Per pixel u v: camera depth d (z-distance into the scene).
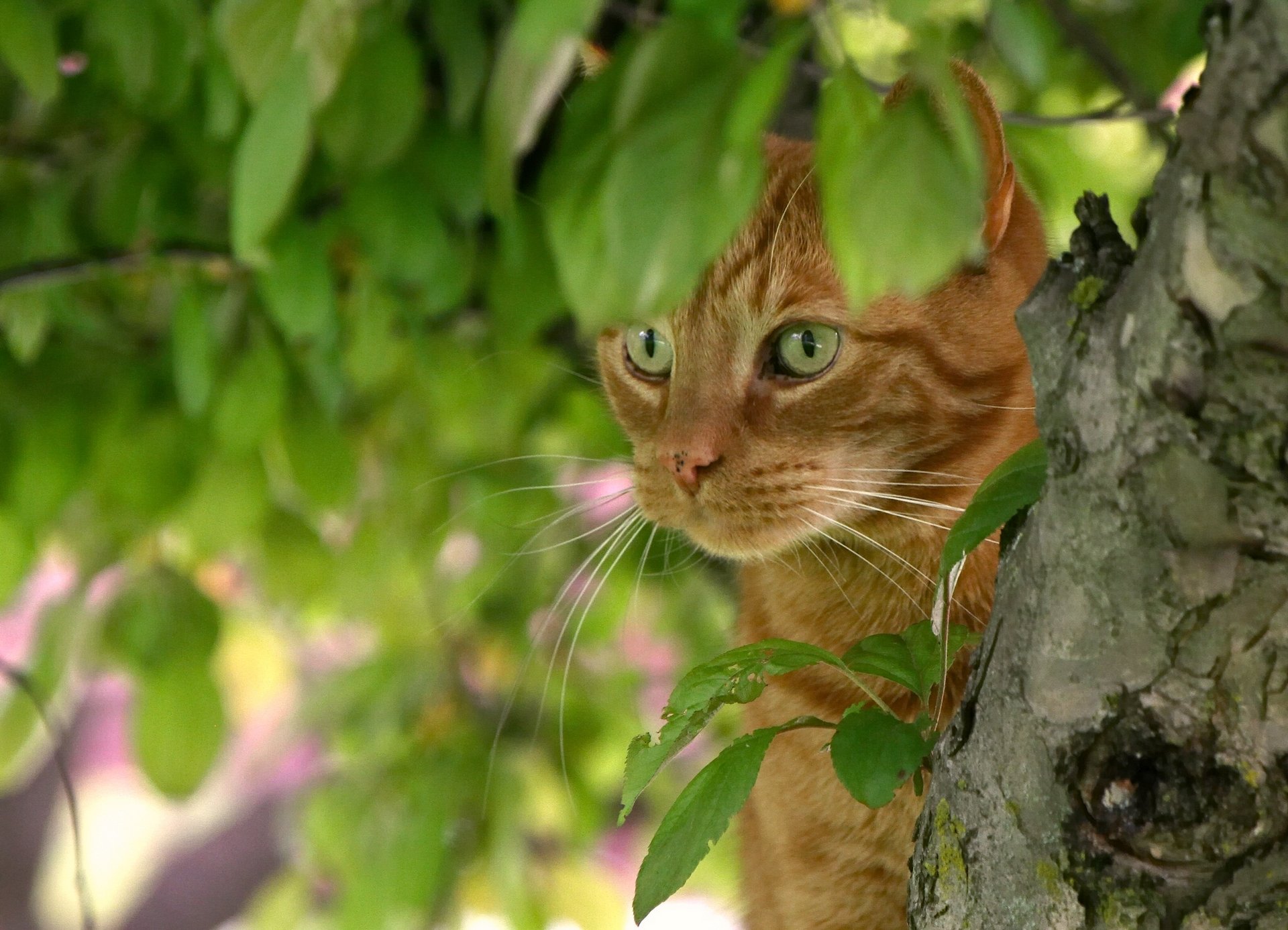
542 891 4.36
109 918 10.64
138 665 3.70
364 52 2.60
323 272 2.94
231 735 4.46
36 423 3.53
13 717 3.86
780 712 2.71
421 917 3.90
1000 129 2.33
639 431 2.94
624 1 3.18
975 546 1.57
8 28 2.59
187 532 3.79
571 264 1.61
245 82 1.87
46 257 3.30
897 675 1.76
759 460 2.60
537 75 1.52
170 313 3.71
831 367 2.57
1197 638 1.40
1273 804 1.43
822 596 2.77
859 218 1.37
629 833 6.20
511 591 4.49
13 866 7.62
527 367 3.87
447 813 3.99
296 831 4.70
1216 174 1.22
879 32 3.42
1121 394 1.35
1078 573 1.43
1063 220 3.46
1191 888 1.47
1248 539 1.33
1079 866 1.52
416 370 3.84
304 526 4.08
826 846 2.65
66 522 4.06
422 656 4.43
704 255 1.49
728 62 1.54
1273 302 1.22
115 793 12.70
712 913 3.98
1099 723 1.48
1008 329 2.57
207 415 3.57
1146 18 3.75
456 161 3.05
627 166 1.50
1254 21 1.19
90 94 3.55
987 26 3.01
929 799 1.75
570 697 4.45
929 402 2.56
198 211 3.47
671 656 5.18
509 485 4.24
